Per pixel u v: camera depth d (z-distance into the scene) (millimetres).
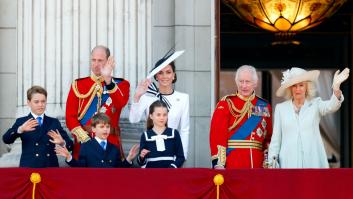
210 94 57594
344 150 74312
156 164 49500
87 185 47094
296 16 65812
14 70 57812
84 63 54438
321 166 49781
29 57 54938
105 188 47094
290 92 50219
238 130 50469
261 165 50531
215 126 50125
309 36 75688
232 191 47188
